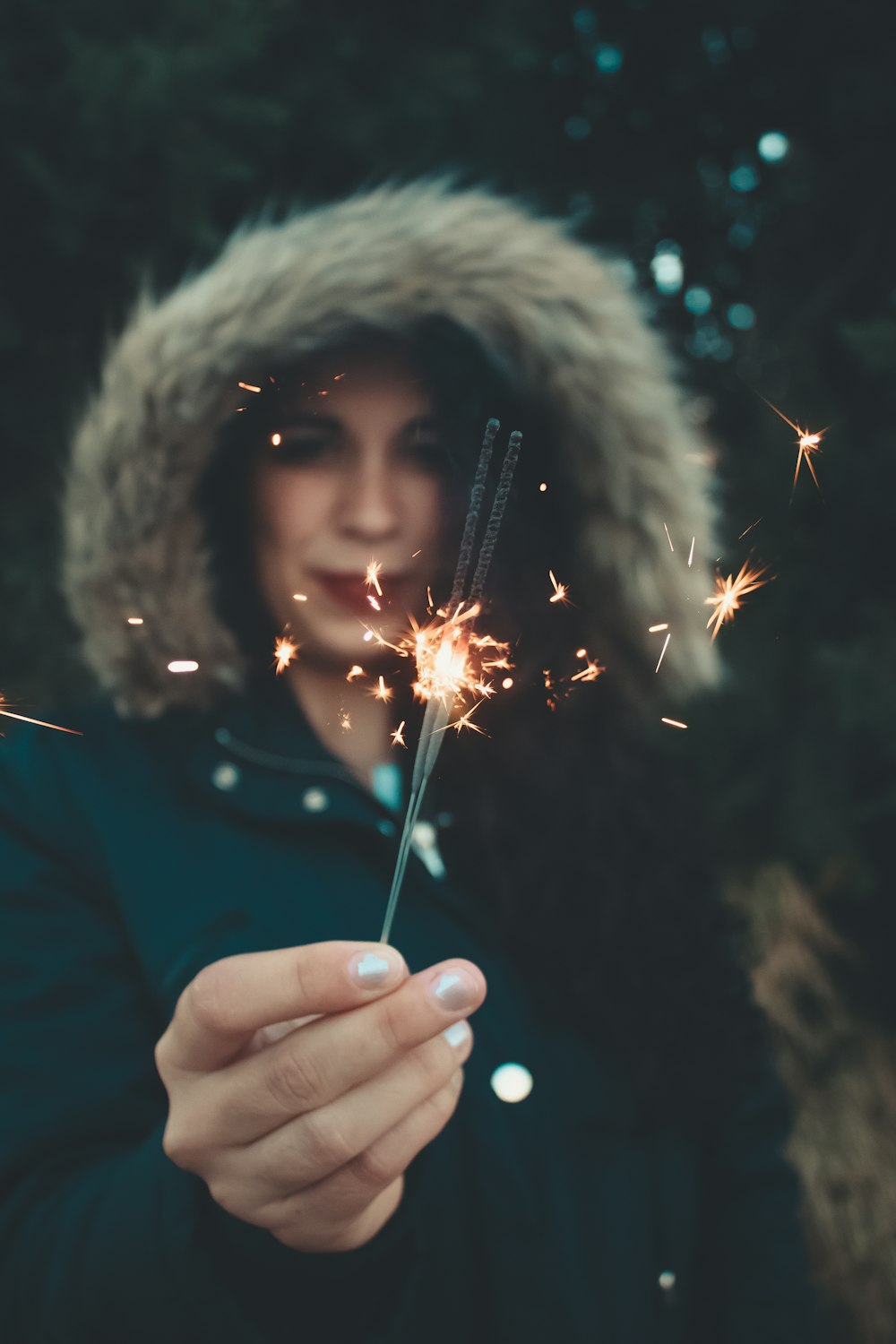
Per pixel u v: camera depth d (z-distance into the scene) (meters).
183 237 1.13
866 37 1.48
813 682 1.41
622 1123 0.62
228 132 1.17
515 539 0.65
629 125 1.58
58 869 0.59
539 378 0.69
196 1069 0.38
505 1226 0.55
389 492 0.60
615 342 0.71
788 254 1.62
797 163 1.56
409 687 0.60
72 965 0.56
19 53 1.07
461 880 0.64
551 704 0.65
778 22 1.49
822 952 1.42
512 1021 0.60
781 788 1.44
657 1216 0.62
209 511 0.63
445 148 1.38
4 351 1.15
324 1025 0.37
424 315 0.65
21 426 1.17
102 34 1.11
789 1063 1.26
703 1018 0.65
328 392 0.60
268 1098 0.38
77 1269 0.45
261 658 0.63
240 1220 0.41
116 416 0.64
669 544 0.70
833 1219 1.17
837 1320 1.15
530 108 1.49
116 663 0.64
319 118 1.28
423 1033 0.37
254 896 0.58
